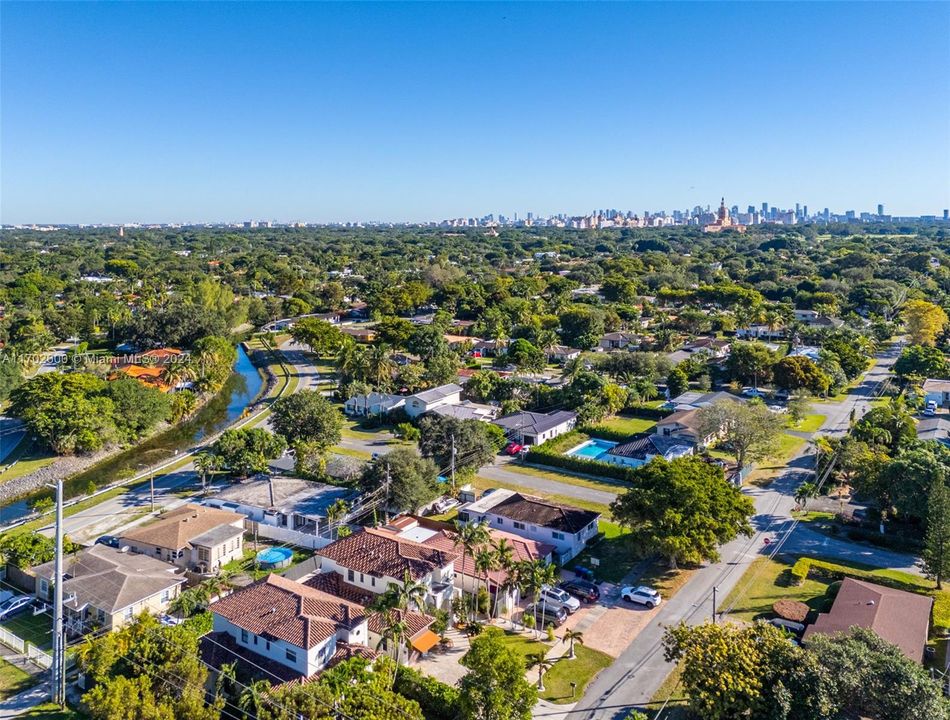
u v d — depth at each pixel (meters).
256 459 93.81
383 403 126.69
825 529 79.25
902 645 51.19
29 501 92.25
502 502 80.88
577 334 195.88
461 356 176.38
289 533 77.94
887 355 181.38
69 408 106.00
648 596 63.66
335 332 184.62
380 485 79.56
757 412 97.06
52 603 64.56
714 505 68.25
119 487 94.94
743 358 144.38
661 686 52.00
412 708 44.62
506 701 44.81
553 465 102.62
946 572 62.69
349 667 48.22
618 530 80.81
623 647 57.25
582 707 49.81
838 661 44.50
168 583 64.75
